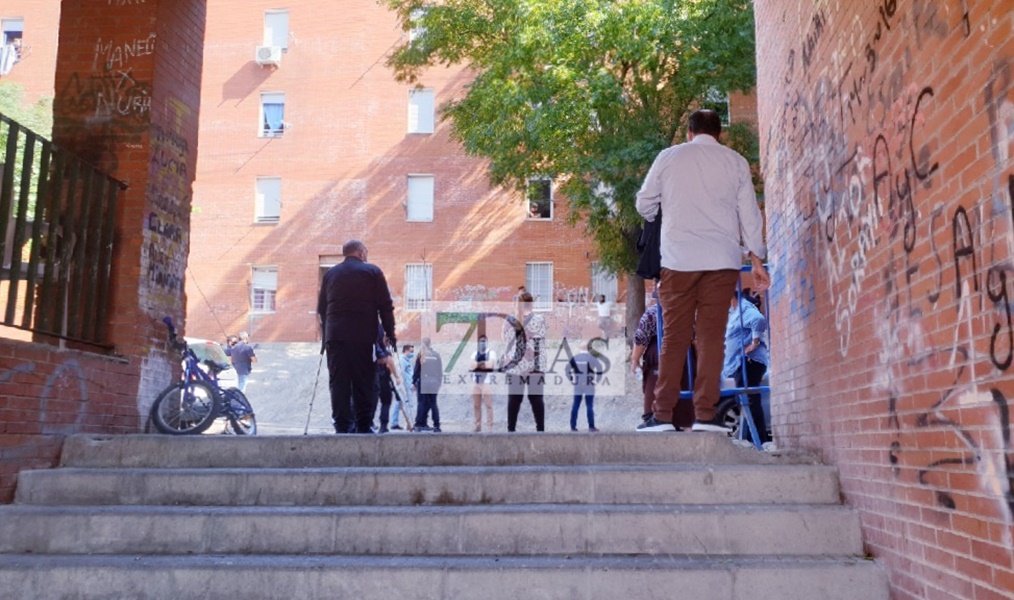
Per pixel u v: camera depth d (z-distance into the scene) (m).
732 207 5.91
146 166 6.83
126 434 6.20
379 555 4.64
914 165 3.70
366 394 7.56
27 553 4.79
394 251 32.03
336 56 33.09
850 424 4.64
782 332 6.34
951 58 3.32
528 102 18.92
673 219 5.89
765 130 7.07
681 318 5.86
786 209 6.17
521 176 20.69
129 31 7.03
